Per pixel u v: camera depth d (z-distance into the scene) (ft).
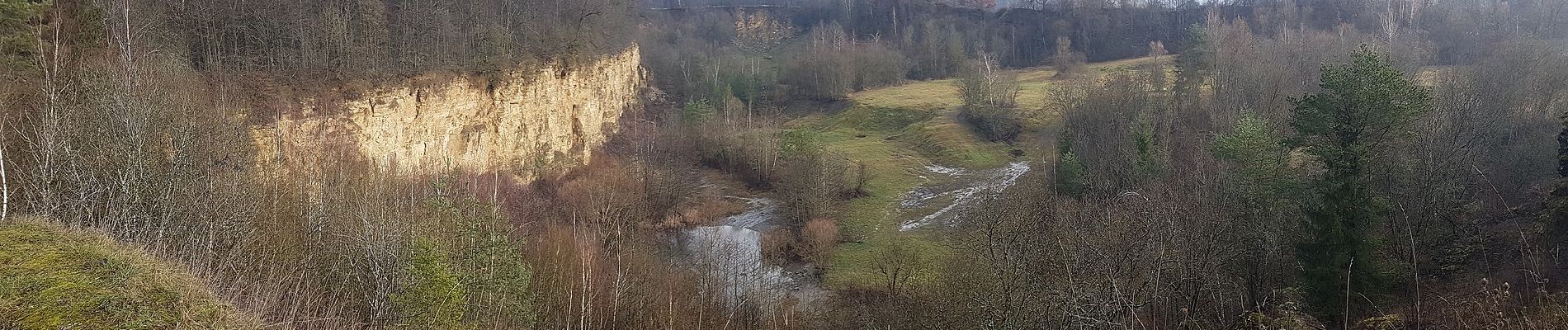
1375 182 89.92
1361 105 80.69
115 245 58.54
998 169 195.21
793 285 125.29
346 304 67.21
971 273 92.58
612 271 99.81
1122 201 106.32
